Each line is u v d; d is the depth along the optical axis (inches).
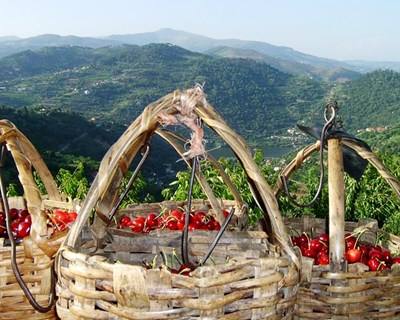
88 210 76.7
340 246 92.1
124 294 68.7
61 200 116.5
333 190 93.1
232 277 70.1
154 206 132.7
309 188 197.2
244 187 177.9
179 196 185.2
